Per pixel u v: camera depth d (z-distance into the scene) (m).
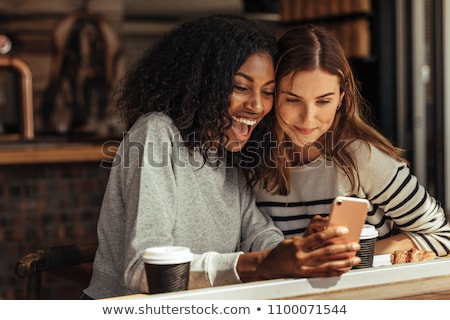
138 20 10.30
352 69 2.49
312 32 2.34
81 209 6.14
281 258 1.93
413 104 7.27
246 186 2.56
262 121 2.52
